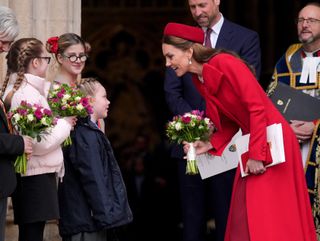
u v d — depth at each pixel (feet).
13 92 78.28
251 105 77.87
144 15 203.72
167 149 150.20
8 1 93.35
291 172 79.92
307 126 93.20
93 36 203.72
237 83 78.13
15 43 79.77
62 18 96.07
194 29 80.48
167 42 80.53
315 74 95.91
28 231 79.77
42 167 78.69
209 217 113.70
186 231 95.71
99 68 204.64
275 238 78.79
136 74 205.05
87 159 81.41
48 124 75.66
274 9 180.14
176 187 142.61
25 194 78.74
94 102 84.99
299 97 93.97
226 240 81.82
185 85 94.79
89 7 203.41
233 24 96.63
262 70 179.73
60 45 86.69
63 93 80.74
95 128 82.43
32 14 94.63
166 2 202.80
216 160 90.27
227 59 78.79
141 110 205.26
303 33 95.71
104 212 81.05
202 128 82.74
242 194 80.89
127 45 204.85
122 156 166.30
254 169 78.74
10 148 73.10
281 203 79.36
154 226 137.80
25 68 79.25
